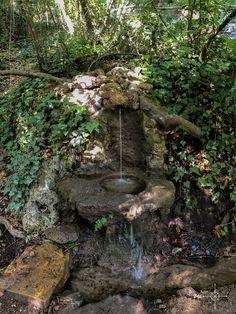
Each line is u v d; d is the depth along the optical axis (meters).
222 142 3.97
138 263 3.46
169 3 4.57
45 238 3.52
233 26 5.48
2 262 3.45
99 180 3.56
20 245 3.53
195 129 3.59
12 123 4.45
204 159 3.92
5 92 5.28
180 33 4.56
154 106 3.51
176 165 3.88
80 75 4.14
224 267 3.34
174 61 4.18
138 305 2.94
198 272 3.28
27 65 5.90
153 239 3.64
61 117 3.91
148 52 4.62
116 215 3.16
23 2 5.02
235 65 4.14
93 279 3.27
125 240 3.54
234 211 3.81
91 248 3.51
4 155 4.20
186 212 3.82
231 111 4.01
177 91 4.14
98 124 3.62
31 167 3.85
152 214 3.57
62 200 3.67
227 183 3.88
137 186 3.52
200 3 4.07
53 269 3.13
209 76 4.12
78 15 5.69
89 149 3.72
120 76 3.91
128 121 3.75
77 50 5.28
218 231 3.67
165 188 3.31
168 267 3.38
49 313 2.84
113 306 2.93
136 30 5.21
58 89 4.16
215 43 4.39
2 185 3.98
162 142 3.68
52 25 5.68
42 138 3.94
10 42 6.70
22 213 3.72
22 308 2.83
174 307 2.94
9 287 2.93
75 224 3.64
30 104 4.34
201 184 3.82
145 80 4.01
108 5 5.60
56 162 3.76
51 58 5.35
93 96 3.85
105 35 5.55
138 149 3.80
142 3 5.25
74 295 3.05
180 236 3.72
